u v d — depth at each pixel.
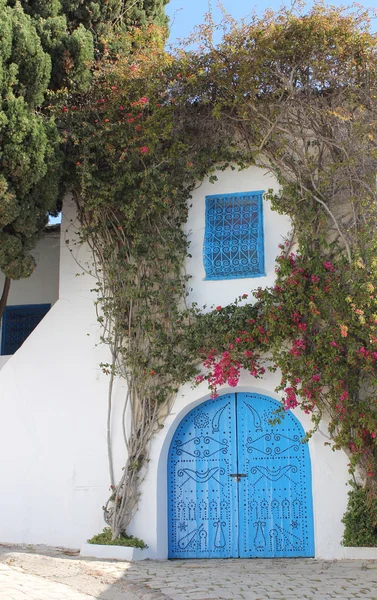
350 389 9.18
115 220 10.57
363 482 9.28
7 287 11.55
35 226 9.77
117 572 8.18
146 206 10.35
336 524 9.27
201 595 6.96
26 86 9.63
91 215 10.74
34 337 10.87
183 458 10.16
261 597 6.92
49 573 8.05
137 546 9.45
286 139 10.12
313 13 9.66
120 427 10.16
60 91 10.45
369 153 9.65
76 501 10.12
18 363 10.84
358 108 9.83
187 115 10.41
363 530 9.11
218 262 10.28
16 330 13.38
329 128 9.96
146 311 10.14
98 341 10.57
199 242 10.41
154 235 10.41
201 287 10.27
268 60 9.77
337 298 9.25
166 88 10.28
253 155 10.12
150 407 10.08
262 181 10.40
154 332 10.10
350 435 9.16
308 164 9.96
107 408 10.30
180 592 7.10
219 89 10.25
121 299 10.38
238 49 9.91
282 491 9.80
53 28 10.55
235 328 9.71
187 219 10.52
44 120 10.03
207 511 9.94
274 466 9.89
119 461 10.05
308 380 9.29
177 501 10.04
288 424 9.97
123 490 9.82
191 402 10.01
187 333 9.93
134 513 9.79
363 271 9.19
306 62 9.73
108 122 10.42
